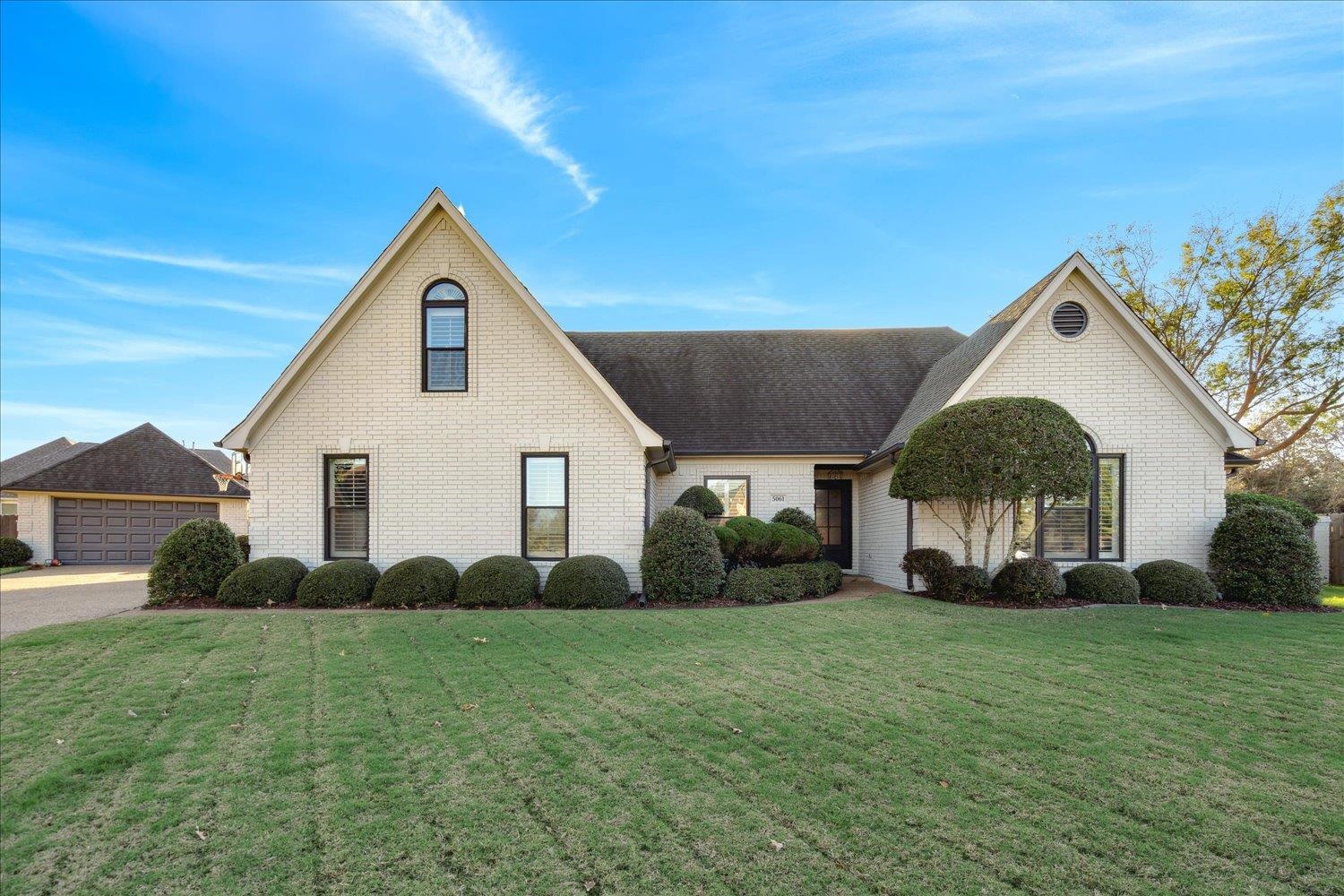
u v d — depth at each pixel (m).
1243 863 3.45
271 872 3.45
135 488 23.06
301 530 12.95
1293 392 22.09
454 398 13.08
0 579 17.73
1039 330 13.31
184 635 8.84
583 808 4.06
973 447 11.12
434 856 3.57
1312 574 11.37
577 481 12.99
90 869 3.52
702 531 12.33
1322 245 20.52
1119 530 13.12
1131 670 7.02
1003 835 3.71
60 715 5.83
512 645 8.31
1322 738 5.12
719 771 4.55
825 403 18.16
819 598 12.92
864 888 3.24
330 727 5.48
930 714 5.64
